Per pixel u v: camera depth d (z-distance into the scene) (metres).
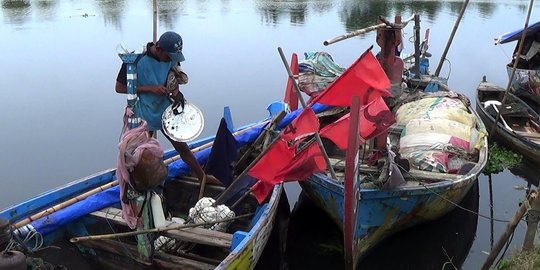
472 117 8.09
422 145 6.90
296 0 34.88
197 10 30.11
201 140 7.53
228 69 16.23
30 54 17.83
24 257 4.00
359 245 5.77
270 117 8.23
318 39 21.23
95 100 12.94
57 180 8.80
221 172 6.35
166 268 5.07
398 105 8.70
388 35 6.71
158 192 5.59
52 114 11.88
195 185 6.51
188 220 5.57
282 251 6.53
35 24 24.17
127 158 4.66
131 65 5.62
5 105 12.43
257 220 5.64
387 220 5.95
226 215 5.50
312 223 7.16
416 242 6.73
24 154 9.73
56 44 19.61
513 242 6.68
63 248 5.38
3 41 20.03
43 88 13.86
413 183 6.08
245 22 25.77
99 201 5.47
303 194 7.95
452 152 6.84
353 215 4.87
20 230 4.89
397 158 6.29
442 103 8.20
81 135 10.72
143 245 4.96
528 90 12.09
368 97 5.68
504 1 32.44
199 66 16.61
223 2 33.97
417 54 10.81
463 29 23.11
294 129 5.61
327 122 8.69
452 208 6.75
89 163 9.45
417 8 29.62
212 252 5.66
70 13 27.62
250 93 13.76
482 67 16.56
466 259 6.43
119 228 5.62
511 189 8.38
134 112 5.61
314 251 6.53
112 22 25.08
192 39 21.11
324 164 5.75
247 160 7.07
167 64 5.68
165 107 5.86
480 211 7.64
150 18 26.61
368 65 5.63
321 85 8.40
